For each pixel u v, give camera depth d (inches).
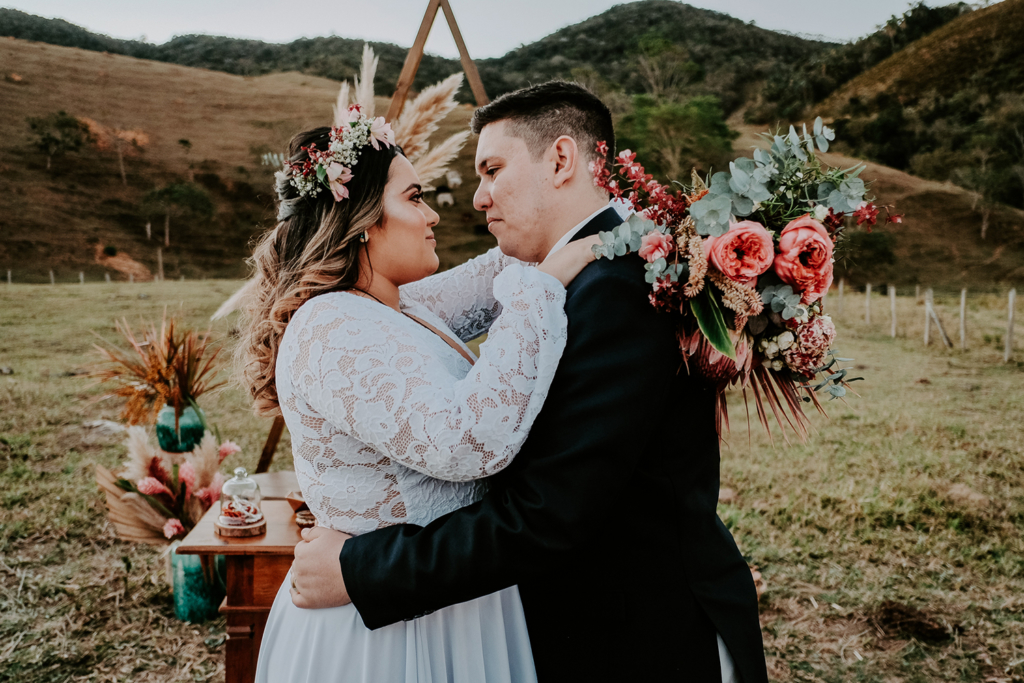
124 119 2039.9
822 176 45.1
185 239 1616.6
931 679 108.4
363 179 50.9
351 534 47.5
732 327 44.3
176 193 1696.6
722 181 43.8
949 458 220.8
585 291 46.0
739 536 159.9
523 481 43.6
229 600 80.4
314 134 54.5
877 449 230.2
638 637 46.9
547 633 49.9
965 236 1440.7
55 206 1592.0
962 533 163.3
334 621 47.4
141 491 124.2
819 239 42.4
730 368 46.5
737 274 41.6
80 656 110.7
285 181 53.2
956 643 118.1
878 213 44.2
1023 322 513.7
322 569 46.6
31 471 203.9
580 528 41.9
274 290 52.9
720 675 47.2
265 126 2160.4
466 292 67.4
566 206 54.1
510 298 45.7
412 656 47.3
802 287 43.3
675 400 47.8
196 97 2226.9
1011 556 151.3
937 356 419.2
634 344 44.1
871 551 152.6
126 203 1674.5
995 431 253.0
